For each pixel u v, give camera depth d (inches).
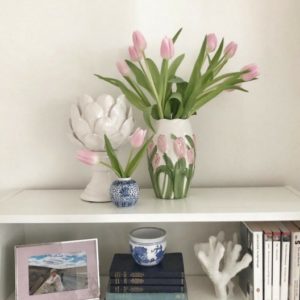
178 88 36.0
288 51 39.5
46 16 39.8
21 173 41.4
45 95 40.5
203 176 40.9
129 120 34.5
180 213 30.9
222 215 30.8
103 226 41.2
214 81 34.7
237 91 40.1
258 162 40.7
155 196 36.7
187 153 34.8
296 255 32.6
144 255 34.3
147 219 31.0
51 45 40.1
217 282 34.9
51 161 41.2
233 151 40.6
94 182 36.3
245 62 39.7
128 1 39.5
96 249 35.1
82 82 40.3
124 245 41.3
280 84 39.8
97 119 33.7
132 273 33.9
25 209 33.2
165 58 32.9
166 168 34.7
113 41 39.8
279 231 32.7
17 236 39.0
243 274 36.2
